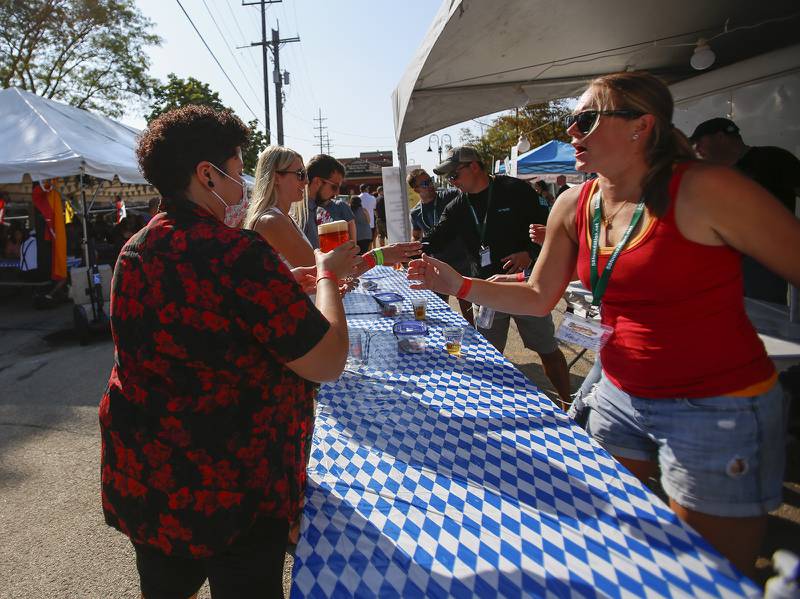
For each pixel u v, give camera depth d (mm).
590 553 965
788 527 2166
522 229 3229
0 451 3387
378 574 951
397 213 6160
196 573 1228
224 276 962
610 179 1313
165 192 1113
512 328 5770
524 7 2654
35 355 5781
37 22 18234
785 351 2107
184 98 22312
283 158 2414
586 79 4371
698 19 3441
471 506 1126
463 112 4305
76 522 2609
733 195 1076
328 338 1039
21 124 7039
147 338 1009
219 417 1024
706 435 1172
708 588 867
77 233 9547
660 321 1216
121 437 1054
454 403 1676
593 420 1517
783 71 3598
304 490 1257
